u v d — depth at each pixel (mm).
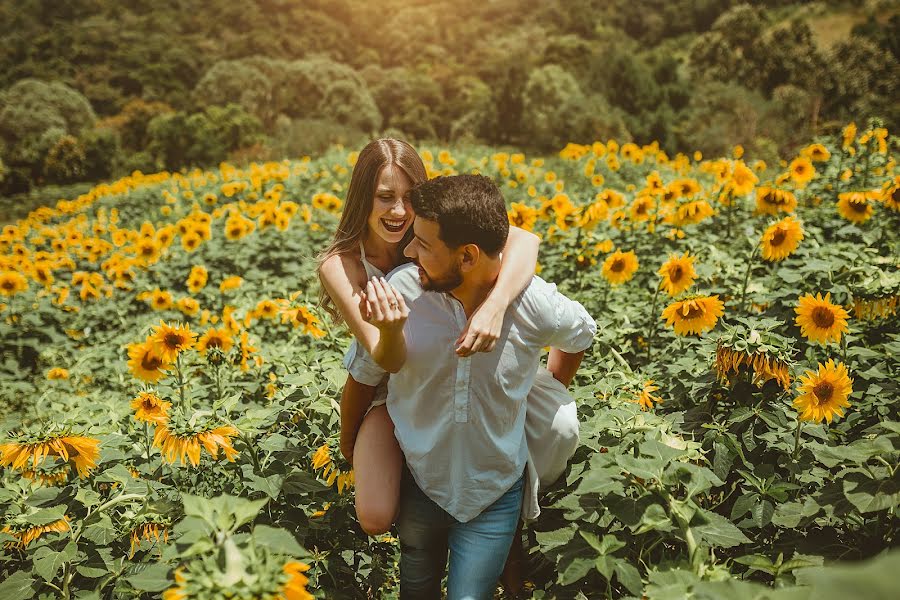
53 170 47594
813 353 3070
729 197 5199
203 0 110562
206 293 6691
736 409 2371
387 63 114875
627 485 1972
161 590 1792
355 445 2223
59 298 7617
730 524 1879
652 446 1975
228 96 74062
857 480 1853
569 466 2387
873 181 5945
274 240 7645
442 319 1980
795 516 2053
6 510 2359
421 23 114875
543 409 2268
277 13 111000
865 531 1967
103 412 3332
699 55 59000
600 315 4164
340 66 82438
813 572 1704
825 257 3615
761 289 3795
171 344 3256
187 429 2311
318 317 3875
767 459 2381
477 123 47906
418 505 2150
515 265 2021
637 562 2004
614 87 45344
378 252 2389
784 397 2496
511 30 117562
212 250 7781
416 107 88000
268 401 3605
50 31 98625
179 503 2359
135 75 87438
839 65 47406
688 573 1643
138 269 7996
